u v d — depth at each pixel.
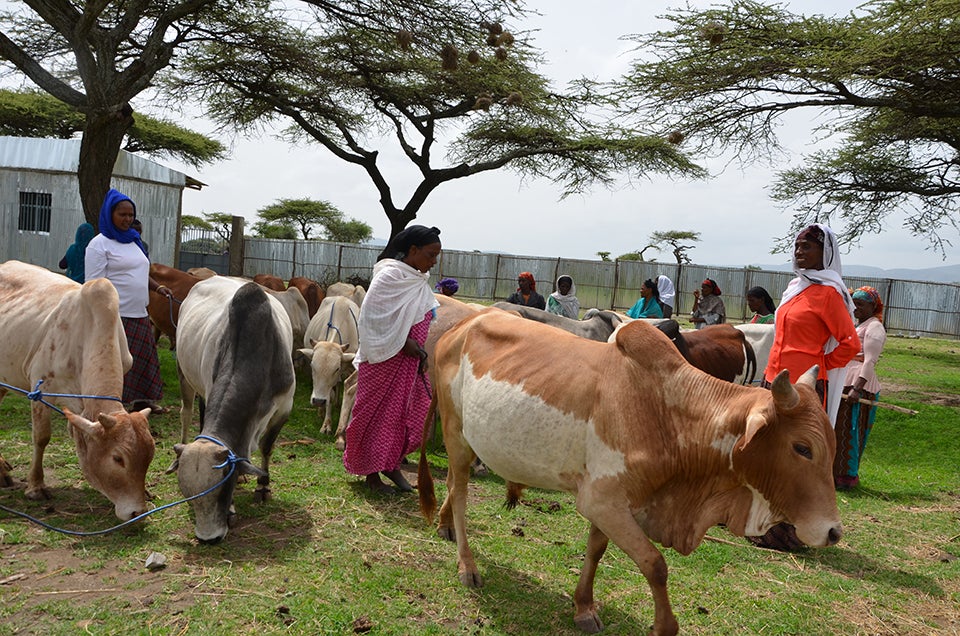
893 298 29.48
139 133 31.03
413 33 13.53
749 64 12.88
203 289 6.41
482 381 4.01
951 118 14.41
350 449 5.66
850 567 4.99
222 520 4.41
